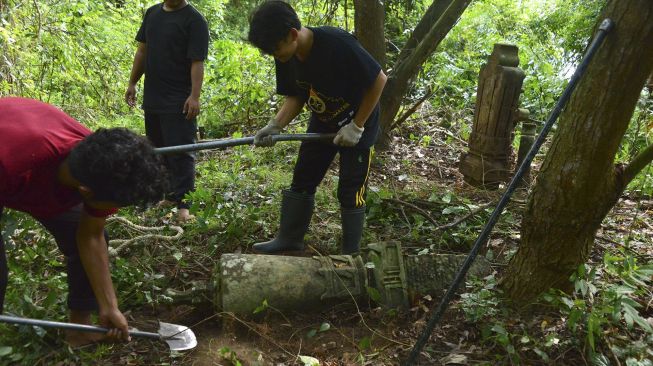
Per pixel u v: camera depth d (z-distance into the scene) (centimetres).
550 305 319
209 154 639
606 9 282
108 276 278
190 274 389
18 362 292
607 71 280
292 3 758
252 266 336
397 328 329
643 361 283
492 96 507
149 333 292
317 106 362
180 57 464
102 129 233
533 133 513
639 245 409
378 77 340
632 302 296
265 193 507
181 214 463
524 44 864
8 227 325
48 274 366
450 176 576
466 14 934
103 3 912
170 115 471
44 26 694
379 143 591
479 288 341
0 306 276
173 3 464
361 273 346
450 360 299
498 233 423
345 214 384
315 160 390
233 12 1236
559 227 311
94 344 307
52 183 249
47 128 248
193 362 303
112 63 798
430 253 390
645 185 496
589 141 291
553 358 297
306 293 336
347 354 311
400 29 723
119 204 231
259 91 736
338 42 335
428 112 711
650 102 587
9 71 597
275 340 322
